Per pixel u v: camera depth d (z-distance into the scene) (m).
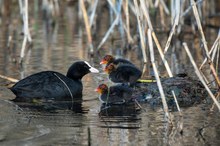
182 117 11.99
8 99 13.41
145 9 12.95
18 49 20.30
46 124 11.41
